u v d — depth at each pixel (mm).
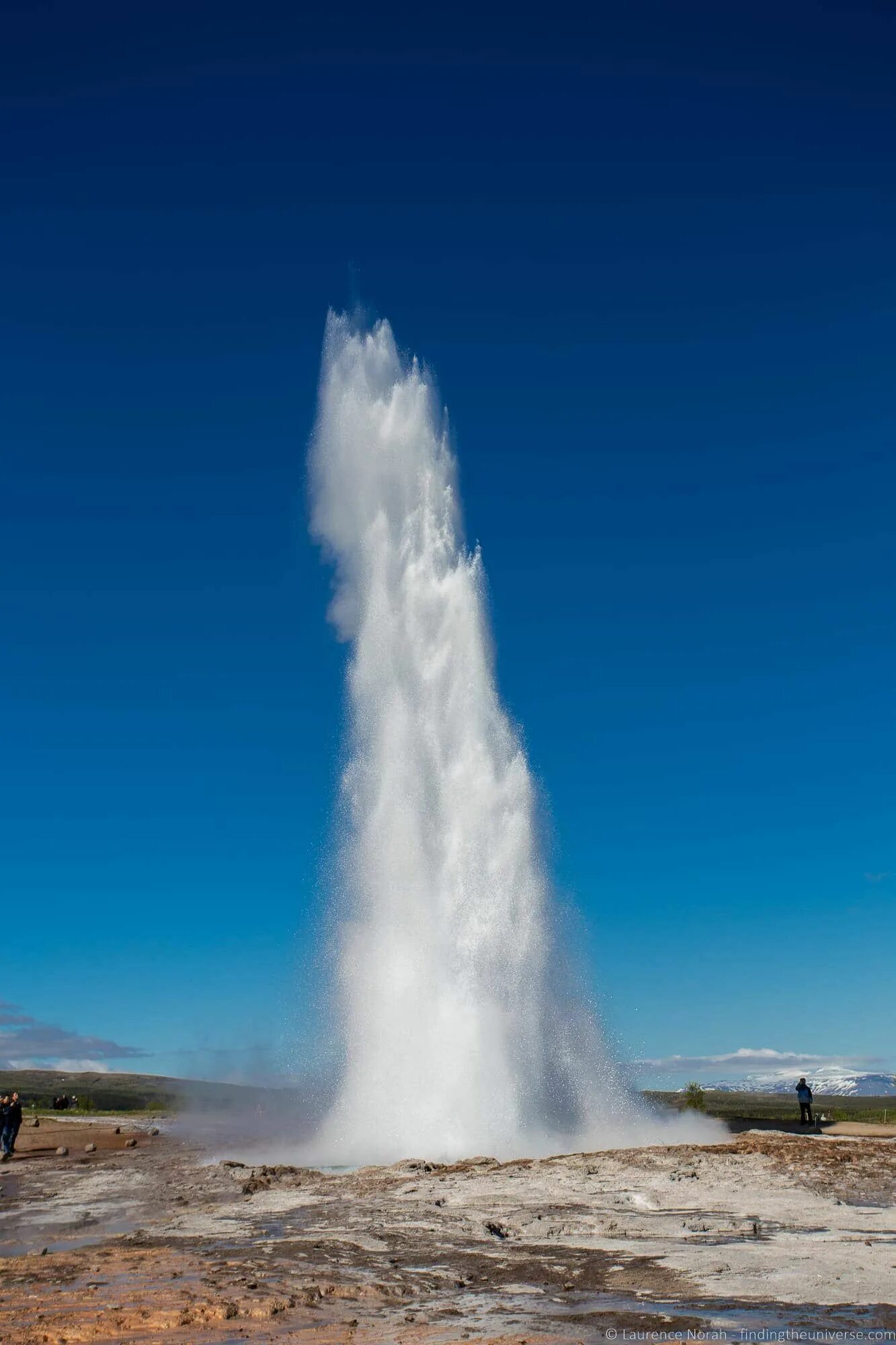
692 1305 13406
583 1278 15164
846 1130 36656
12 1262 17328
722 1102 143625
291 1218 20906
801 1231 17641
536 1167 24734
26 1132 46438
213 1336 12477
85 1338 12508
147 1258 17375
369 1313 13586
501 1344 11719
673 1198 20766
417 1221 19844
